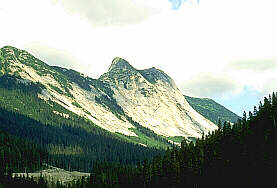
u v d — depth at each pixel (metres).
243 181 134.25
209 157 152.00
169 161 164.50
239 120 162.50
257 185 128.50
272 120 142.50
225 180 141.25
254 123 149.25
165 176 161.12
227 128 160.00
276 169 125.25
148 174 170.50
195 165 153.25
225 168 143.50
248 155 136.62
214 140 159.38
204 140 168.38
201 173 150.75
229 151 145.75
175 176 156.75
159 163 169.00
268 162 127.69
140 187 172.38
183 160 158.88
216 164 147.25
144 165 177.38
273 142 132.00
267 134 135.00
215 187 143.38
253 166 133.00
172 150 171.75
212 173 146.75
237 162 140.12
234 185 137.00
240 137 146.12
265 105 156.00
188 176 153.62
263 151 131.12
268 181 125.75
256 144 137.12
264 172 128.00
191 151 162.62
